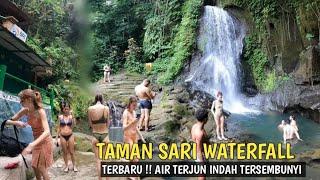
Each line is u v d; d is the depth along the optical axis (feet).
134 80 77.00
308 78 67.05
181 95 63.52
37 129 17.61
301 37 72.59
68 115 27.30
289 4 74.08
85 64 82.38
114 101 65.00
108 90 70.33
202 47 80.02
